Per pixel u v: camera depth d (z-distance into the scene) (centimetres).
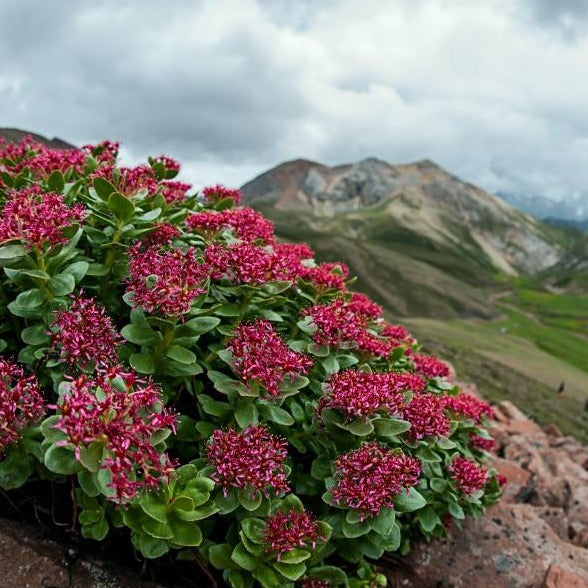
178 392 43
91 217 44
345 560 47
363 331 45
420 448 47
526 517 58
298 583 40
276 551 37
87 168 52
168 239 45
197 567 42
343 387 41
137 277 38
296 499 40
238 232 48
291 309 50
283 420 40
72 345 36
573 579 50
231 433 38
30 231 37
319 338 44
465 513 54
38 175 52
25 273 37
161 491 35
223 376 40
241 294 43
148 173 48
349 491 40
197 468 39
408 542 51
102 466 31
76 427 30
